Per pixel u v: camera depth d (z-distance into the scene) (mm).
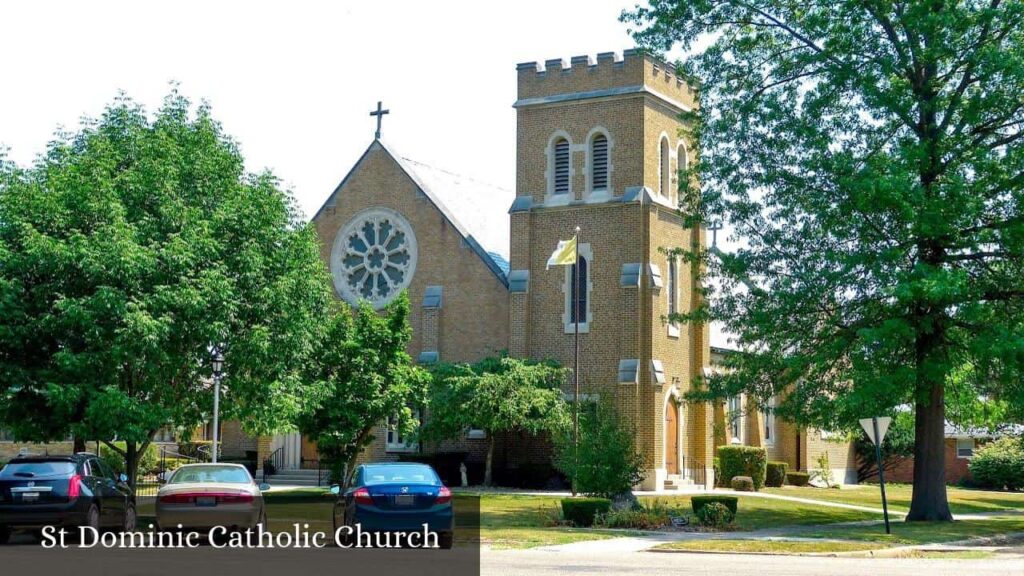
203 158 32625
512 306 46656
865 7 32844
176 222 30844
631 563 20578
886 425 28891
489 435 46062
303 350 33406
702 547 24672
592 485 33406
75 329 29609
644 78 45469
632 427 36062
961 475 64062
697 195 35938
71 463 23750
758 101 34000
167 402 31953
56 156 32656
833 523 34219
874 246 32594
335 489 26172
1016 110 32438
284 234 33062
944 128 32500
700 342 48031
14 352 30172
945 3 31859
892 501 46844
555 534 28031
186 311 29594
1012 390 32531
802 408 34000
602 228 45719
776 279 34531
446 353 48688
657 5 35750
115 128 33219
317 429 39344
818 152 32594
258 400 32750
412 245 49906
